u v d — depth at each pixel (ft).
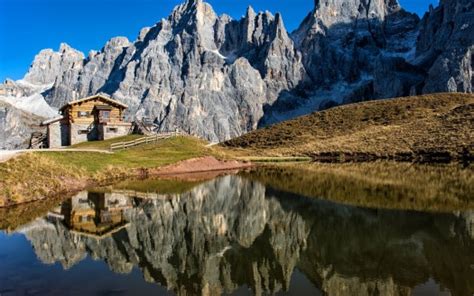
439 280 45.80
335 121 435.53
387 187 122.72
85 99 260.42
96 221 77.61
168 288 43.75
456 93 429.79
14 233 67.51
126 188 128.57
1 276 46.65
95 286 43.78
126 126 264.93
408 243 61.57
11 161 110.42
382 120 398.01
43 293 41.47
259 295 42.27
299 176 171.53
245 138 460.14
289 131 440.04
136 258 54.90
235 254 58.03
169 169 191.01
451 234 65.82
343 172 181.57
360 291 42.88
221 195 117.91
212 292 42.91
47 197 106.11
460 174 155.12
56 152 155.43
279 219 82.17
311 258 55.52
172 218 82.69
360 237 65.82
